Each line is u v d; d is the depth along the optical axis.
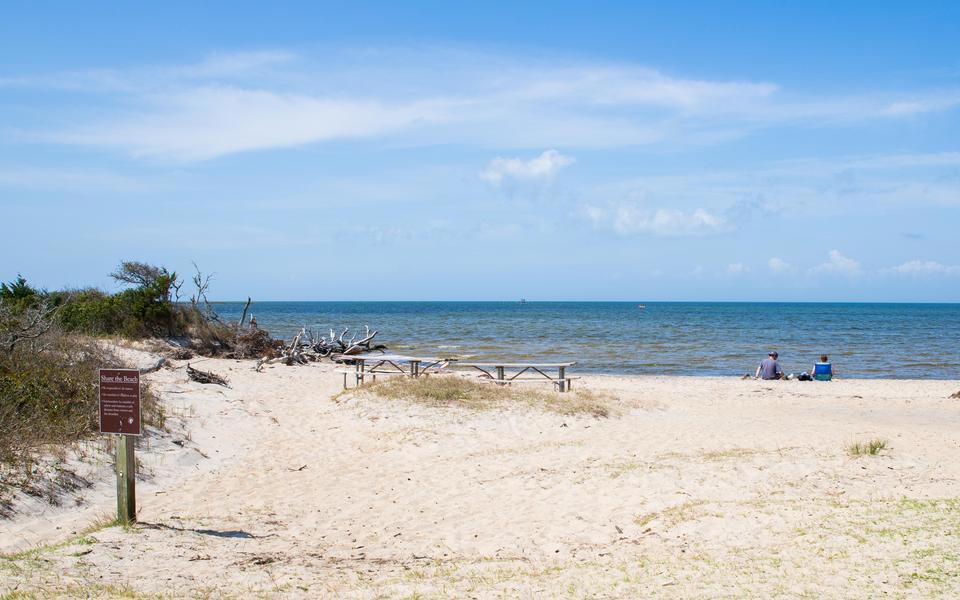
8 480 8.92
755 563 5.90
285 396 19.72
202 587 5.76
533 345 44.91
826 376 25.95
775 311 164.50
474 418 15.23
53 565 6.17
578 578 5.85
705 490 9.12
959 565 5.44
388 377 20.38
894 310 189.00
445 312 142.62
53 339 15.59
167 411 14.24
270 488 10.50
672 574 5.77
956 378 29.34
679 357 37.03
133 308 27.09
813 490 8.71
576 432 14.50
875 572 5.41
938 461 10.45
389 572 6.39
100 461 10.48
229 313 123.44
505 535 7.94
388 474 11.35
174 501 9.65
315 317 103.69
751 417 17.12
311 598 5.53
